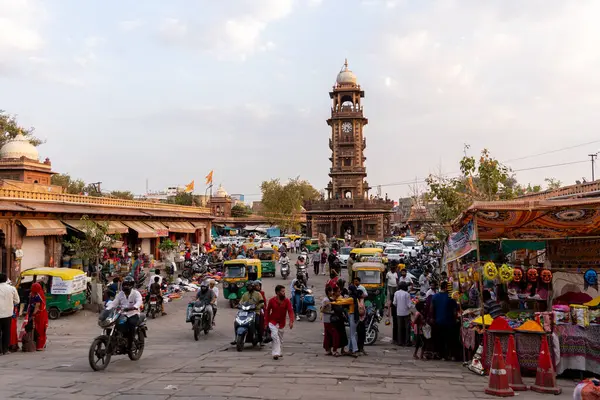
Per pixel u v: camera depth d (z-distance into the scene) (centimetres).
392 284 1834
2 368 1038
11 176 3725
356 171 8000
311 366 1022
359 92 8219
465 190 2325
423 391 803
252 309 1291
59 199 2755
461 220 1172
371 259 2350
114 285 1678
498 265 1331
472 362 996
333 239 6072
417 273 2592
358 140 8100
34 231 2420
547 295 1162
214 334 1588
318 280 3136
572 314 941
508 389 788
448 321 1118
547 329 941
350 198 7925
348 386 832
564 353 930
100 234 2391
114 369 1013
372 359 1130
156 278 2005
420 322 1156
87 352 1260
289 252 5812
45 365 1073
